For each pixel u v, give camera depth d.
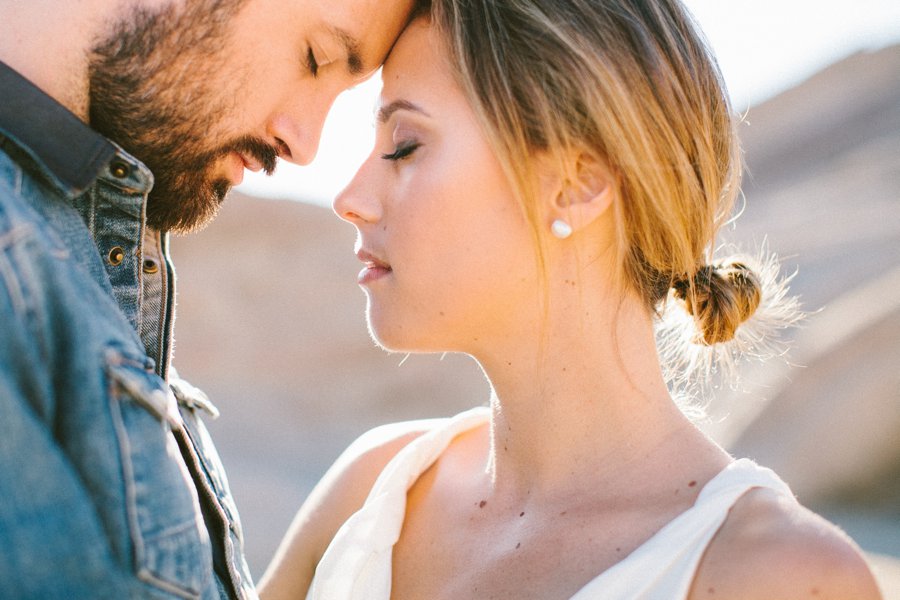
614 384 1.63
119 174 1.54
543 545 1.59
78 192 1.44
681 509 1.51
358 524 1.78
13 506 1.11
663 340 1.95
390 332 1.69
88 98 1.59
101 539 1.18
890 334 10.10
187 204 1.77
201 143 1.72
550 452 1.66
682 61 1.67
